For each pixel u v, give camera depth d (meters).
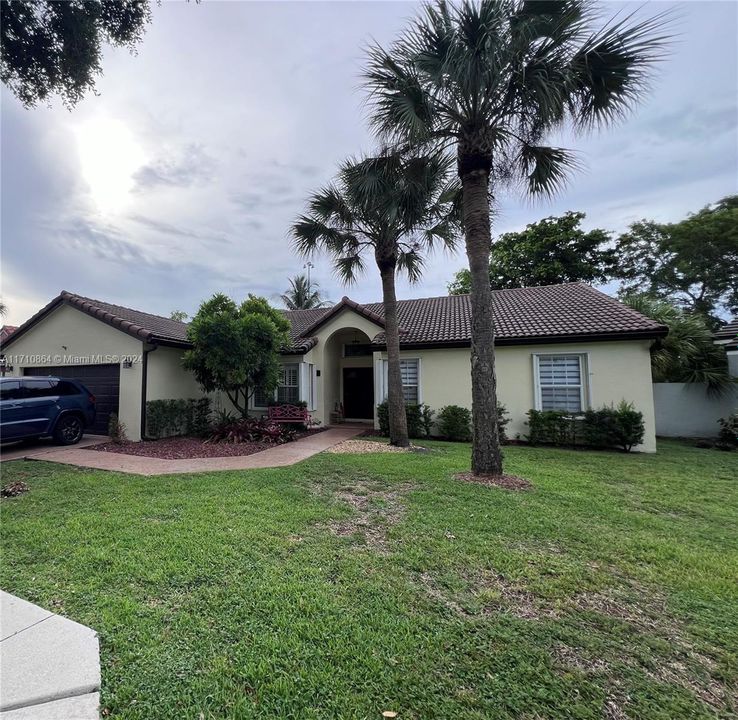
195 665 2.27
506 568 3.52
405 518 4.78
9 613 2.79
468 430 11.93
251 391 13.30
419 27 6.18
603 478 7.10
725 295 20.86
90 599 2.98
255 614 2.78
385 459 8.32
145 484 6.29
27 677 2.15
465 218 7.12
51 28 6.36
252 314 11.80
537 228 25.08
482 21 5.73
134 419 11.33
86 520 4.62
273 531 4.32
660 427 13.82
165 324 14.91
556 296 14.44
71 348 12.35
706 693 2.14
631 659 2.39
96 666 2.25
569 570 3.51
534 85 6.03
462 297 17.30
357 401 17.38
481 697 2.06
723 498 5.91
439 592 3.12
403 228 10.03
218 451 9.44
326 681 2.16
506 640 2.53
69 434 10.36
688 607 2.97
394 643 2.47
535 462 8.51
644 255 23.36
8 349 13.27
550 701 2.05
